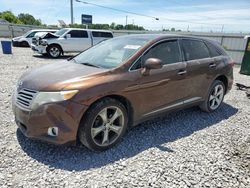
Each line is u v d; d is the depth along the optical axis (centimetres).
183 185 272
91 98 304
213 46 511
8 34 3741
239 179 288
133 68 354
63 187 259
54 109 293
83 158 315
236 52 1702
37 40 1490
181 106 436
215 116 499
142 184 270
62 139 298
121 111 341
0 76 796
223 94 532
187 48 443
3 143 339
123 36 458
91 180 272
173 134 401
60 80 311
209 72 474
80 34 1553
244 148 365
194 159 326
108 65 360
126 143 360
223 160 327
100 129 324
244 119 493
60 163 302
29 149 328
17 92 335
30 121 304
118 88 328
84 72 334
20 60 1277
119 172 289
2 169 283
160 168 301
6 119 422
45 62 1240
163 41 405
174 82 404
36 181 266
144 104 368
